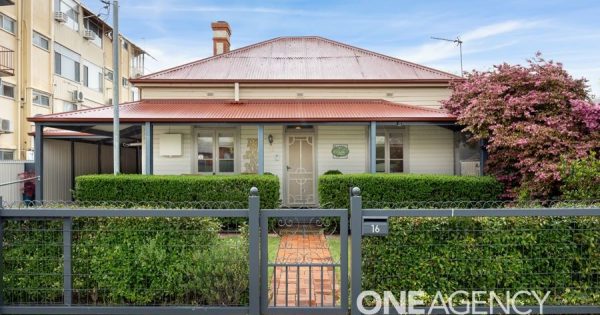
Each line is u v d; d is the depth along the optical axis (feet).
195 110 38.86
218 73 46.34
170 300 13.65
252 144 41.78
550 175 24.59
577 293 12.72
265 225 12.48
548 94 29.35
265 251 12.47
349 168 41.73
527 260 12.80
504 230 12.84
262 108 40.50
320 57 51.57
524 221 12.83
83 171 49.37
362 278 12.75
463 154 41.39
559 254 12.78
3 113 57.26
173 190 30.73
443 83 44.50
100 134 43.80
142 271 13.46
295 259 18.11
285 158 41.63
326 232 22.79
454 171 41.63
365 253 12.83
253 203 12.32
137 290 13.43
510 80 32.01
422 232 12.84
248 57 51.26
